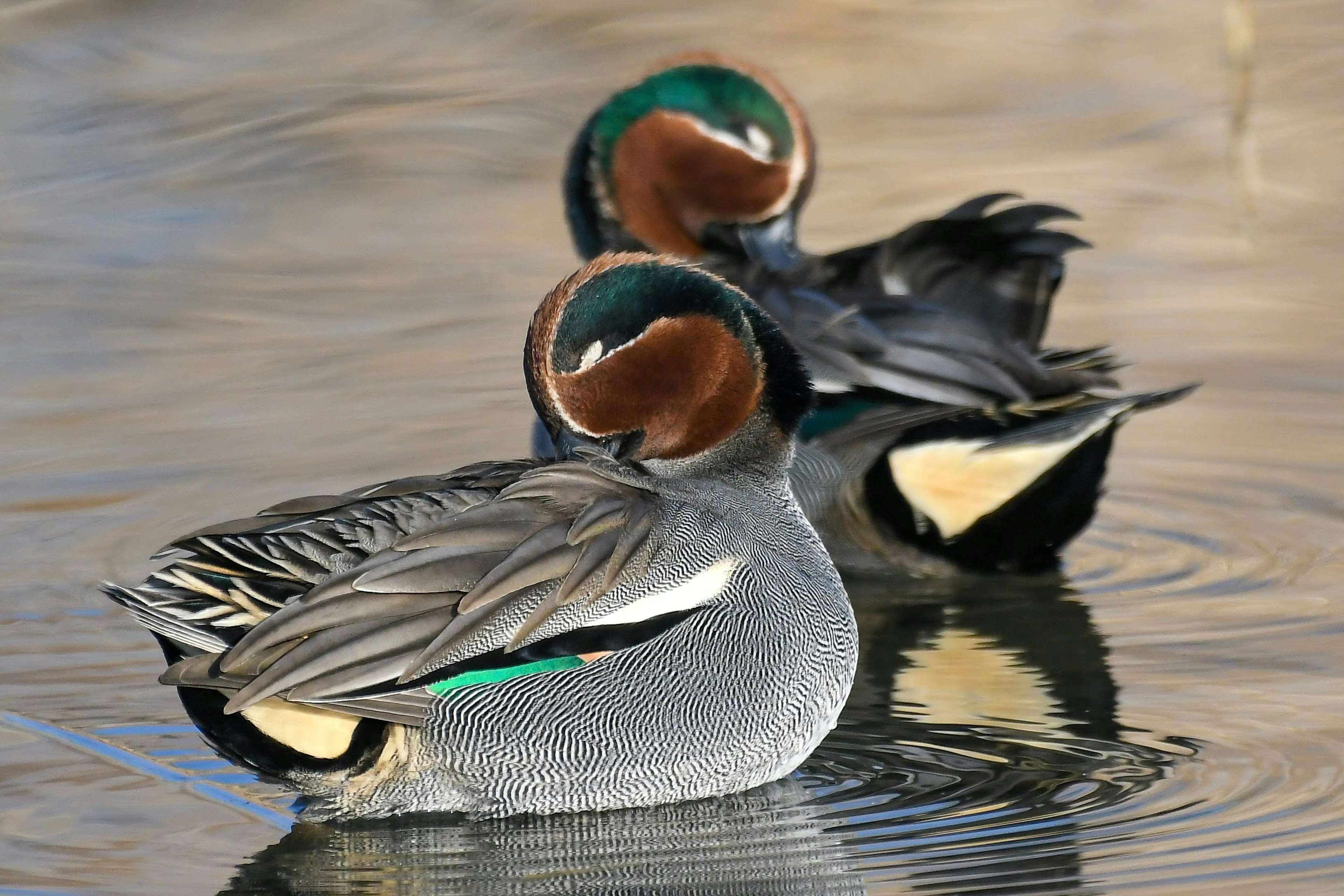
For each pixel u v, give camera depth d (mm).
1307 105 20016
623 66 21438
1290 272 17188
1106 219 18188
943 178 19062
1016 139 19953
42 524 12922
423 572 8453
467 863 8422
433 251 18500
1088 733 9734
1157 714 9945
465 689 8742
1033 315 13289
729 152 14469
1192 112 20141
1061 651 10984
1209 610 11531
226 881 8219
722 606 9055
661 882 8195
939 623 11594
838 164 19562
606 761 8867
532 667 8820
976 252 13250
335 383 15625
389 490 9234
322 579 8602
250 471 13758
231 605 8539
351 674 8203
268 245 18609
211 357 16172
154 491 13453
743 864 8344
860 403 12508
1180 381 15188
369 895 8086
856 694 10438
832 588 9586
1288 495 13406
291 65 21484
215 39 21891
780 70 21484
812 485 12422
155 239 18562
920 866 8266
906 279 13289
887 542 12539
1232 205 18375
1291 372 15312
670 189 14609
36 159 19891
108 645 11070
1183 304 16578
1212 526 12984
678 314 9820
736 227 14617
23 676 10625
